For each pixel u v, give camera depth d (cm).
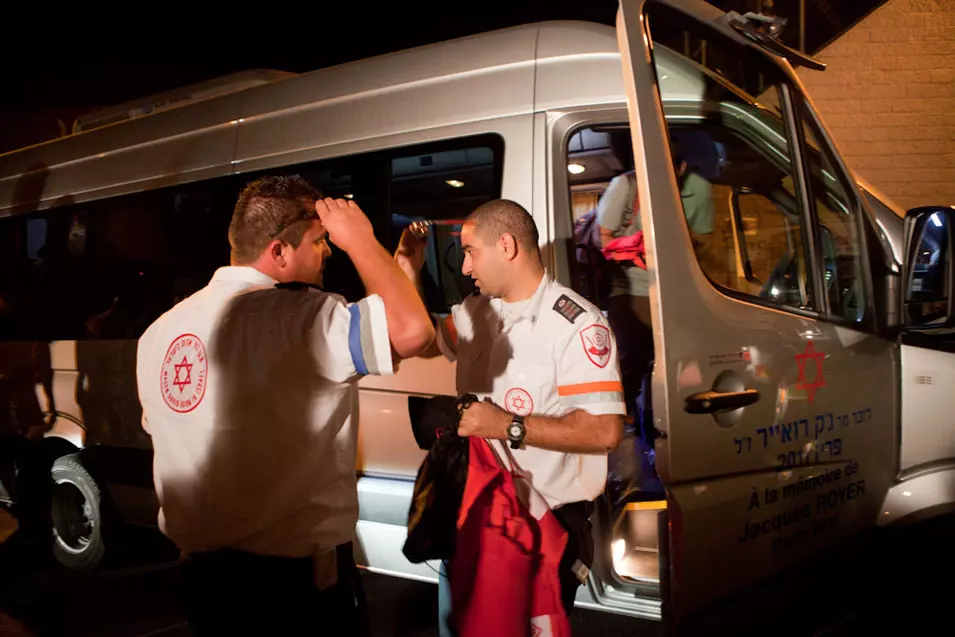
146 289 394
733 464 217
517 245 198
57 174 452
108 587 400
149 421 160
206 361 151
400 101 319
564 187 280
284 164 346
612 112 278
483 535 181
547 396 197
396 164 315
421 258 262
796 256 262
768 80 260
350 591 160
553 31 296
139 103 443
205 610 156
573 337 191
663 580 215
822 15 592
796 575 241
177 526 156
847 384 256
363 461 327
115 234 411
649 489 321
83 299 425
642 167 201
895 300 274
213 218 368
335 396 152
